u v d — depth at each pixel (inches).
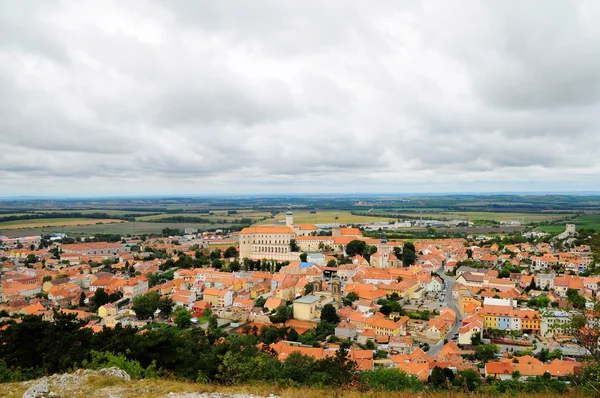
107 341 3777.1
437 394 2691.9
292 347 6648.6
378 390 2783.0
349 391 2632.9
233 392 2437.3
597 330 2706.7
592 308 2824.8
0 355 3698.3
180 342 4197.8
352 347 6870.1
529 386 4714.6
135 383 2576.3
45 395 2297.0
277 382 2984.7
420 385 4266.7
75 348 3627.0
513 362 6200.8
